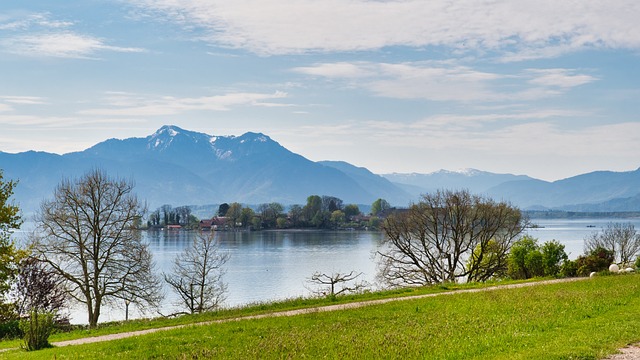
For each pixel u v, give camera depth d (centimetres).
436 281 6594
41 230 5203
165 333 2716
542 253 6731
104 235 5309
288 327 2678
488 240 6625
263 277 10931
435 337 2197
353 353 2005
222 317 3447
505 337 2095
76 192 5228
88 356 2277
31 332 2720
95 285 5200
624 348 1867
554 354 1772
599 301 2844
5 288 4403
